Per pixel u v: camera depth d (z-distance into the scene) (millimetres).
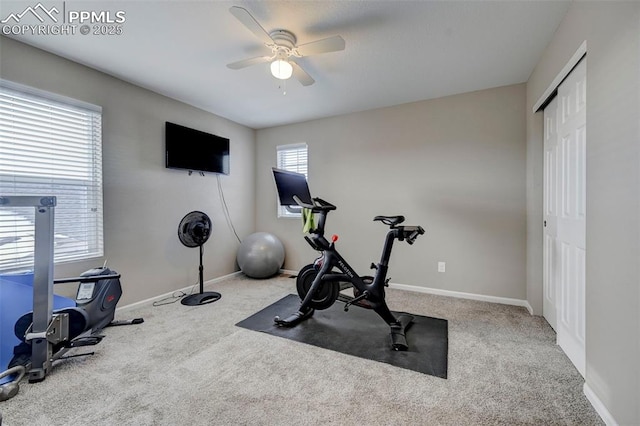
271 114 3861
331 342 2164
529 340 2164
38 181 2236
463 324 2465
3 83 2035
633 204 1153
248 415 1404
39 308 1729
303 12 1840
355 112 3750
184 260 3443
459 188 3176
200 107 3592
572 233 1923
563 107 2055
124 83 2805
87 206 2537
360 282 2404
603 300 1362
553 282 2340
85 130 2520
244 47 2244
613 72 1279
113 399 1524
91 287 2225
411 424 1341
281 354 1990
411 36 2094
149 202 3045
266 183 4520
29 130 2178
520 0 1722
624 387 1210
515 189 2930
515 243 2941
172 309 2877
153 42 2166
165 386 1635
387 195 3568
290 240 4355
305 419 1377
